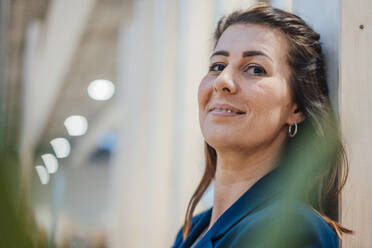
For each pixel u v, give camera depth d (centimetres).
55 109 1298
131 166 687
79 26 719
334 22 110
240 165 101
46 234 36
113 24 852
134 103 685
